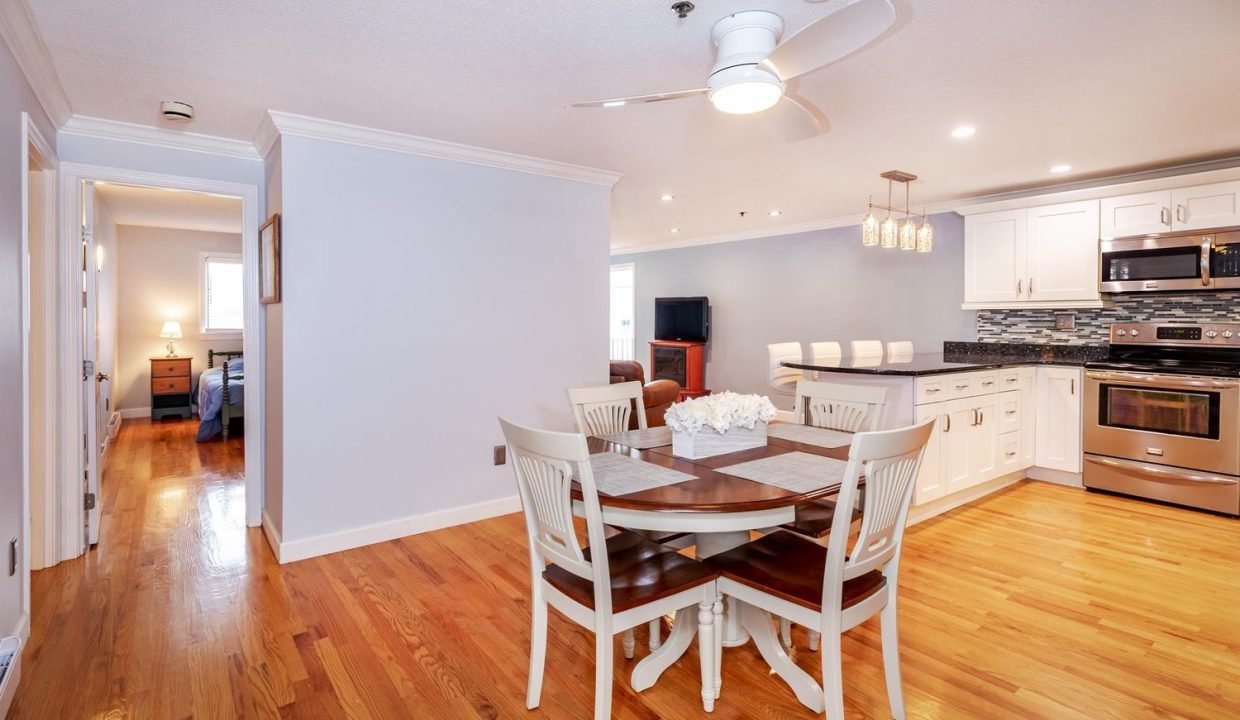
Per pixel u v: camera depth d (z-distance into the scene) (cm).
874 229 366
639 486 181
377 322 327
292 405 304
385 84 257
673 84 258
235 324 785
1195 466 374
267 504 349
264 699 196
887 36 214
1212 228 370
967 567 296
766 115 228
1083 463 423
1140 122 308
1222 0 189
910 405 349
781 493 173
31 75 232
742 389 707
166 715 187
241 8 195
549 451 169
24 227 222
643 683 201
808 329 638
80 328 309
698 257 754
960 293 520
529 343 384
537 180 384
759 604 184
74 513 311
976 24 206
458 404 357
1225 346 387
